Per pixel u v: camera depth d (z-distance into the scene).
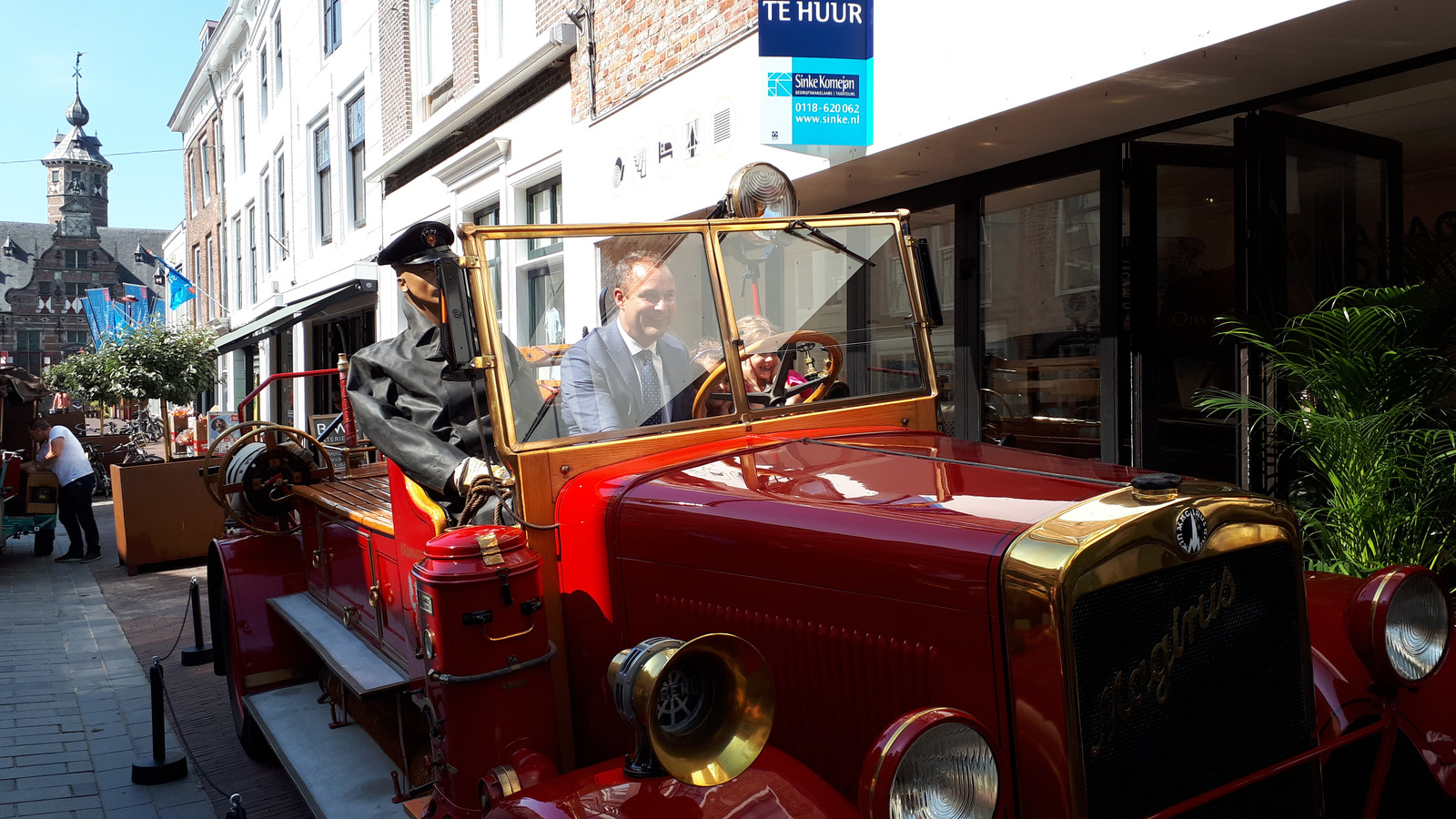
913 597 2.03
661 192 8.09
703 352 2.97
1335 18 3.89
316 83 17.12
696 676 2.06
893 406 3.30
